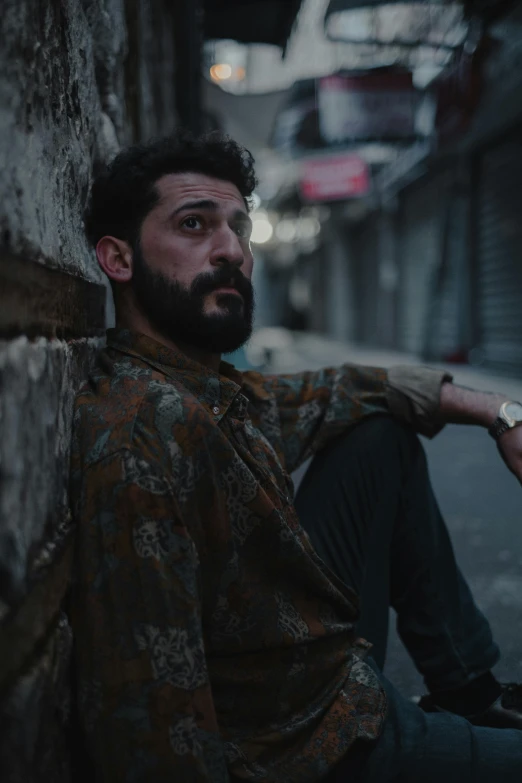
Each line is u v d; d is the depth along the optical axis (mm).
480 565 2723
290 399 1533
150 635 917
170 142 1183
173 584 933
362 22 6727
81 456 1014
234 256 1149
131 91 2611
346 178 10859
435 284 10766
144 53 3133
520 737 1166
